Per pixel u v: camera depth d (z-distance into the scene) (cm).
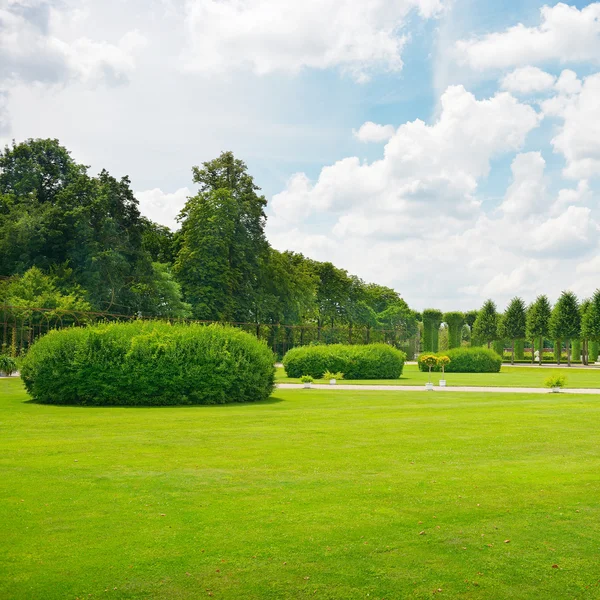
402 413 1662
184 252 5497
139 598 507
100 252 4662
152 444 1152
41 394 1953
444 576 554
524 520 702
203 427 1383
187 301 5372
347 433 1295
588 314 6222
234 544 619
